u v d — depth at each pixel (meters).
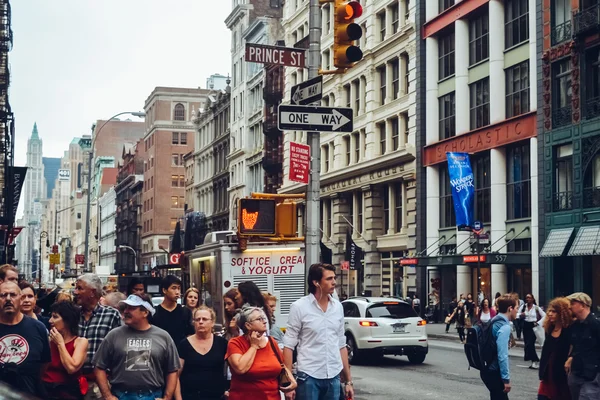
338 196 57.16
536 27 38.03
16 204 50.75
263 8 80.38
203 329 8.57
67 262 183.00
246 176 77.06
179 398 8.11
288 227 13.38
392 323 22.25
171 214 119.56
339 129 12.61
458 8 44.28
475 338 10.85
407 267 48.91
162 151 120.12
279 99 67.31
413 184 48.19
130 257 132.75
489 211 41.97
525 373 19.86
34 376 7.75
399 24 50.28
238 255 17.98
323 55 61.16
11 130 47.72
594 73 34.88
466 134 43.25
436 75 47.06
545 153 37.16
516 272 39.97
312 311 8.66
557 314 10.20
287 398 8.14
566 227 35.66
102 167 173.62
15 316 7.73
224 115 87.44
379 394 16.38
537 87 37.84
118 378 7.78
